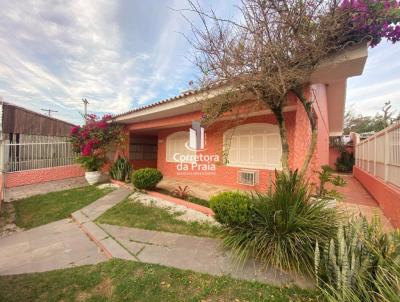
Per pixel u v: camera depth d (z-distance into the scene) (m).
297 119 4.46
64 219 5.21
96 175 8.90
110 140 9.55
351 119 22.45
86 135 9.09
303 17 2.86
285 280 2.46
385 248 2.09
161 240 3.70
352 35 3.01
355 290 1.87
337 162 14.97
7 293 2.52
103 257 3.34
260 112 6.32
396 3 2.71
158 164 11.77
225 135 8.11
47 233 4.43
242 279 2.53
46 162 9.48
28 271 3.03
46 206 6.04
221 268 2.77
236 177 7.79
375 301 1.71
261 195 3.32
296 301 2.14
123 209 5.43
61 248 3.71
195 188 7.72
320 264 2.23
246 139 7.45
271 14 2.90
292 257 2.52
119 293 2.43
